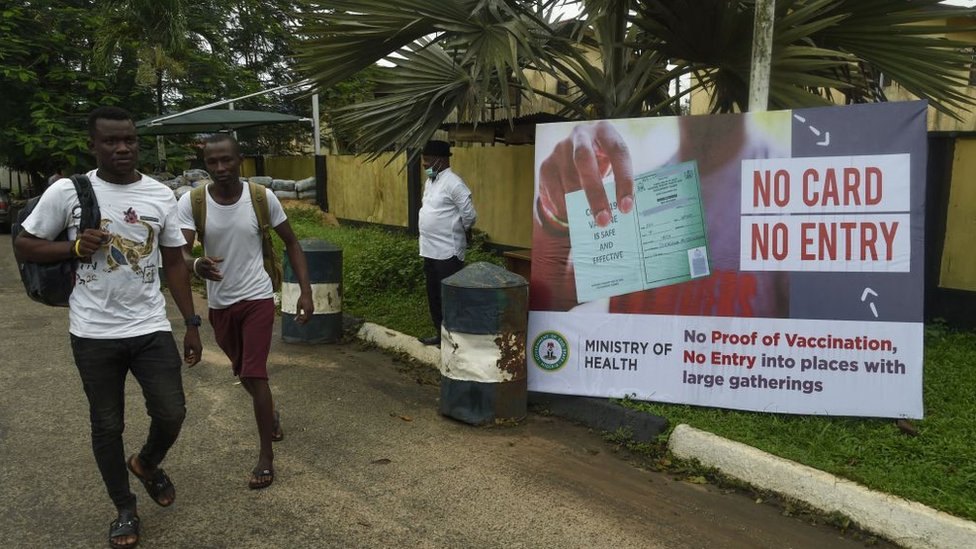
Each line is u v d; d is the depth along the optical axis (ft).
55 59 57.98
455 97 20.67
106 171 10.41
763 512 12.05
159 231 10.85
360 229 45.03
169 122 44.42
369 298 27.30
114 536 10.65
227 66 72.08
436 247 19.93
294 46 19.26
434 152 19.65
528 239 32.37
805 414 14.87
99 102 57.31
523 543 11.01
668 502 12.41
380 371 20.25
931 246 20.79
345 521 11.62
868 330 14.46
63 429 15.46
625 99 20.89
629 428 15.12
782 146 14.93
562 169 16.49
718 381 15.48
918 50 17.53
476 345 15.76
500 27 17.79
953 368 17.28
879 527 11.14
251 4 79.66
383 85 22.21
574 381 16.53
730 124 15.28
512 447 14.82
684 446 13.99
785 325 14.98
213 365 20.53
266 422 13.03
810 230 14.78
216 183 12.87
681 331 15.72
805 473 12.16
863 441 13.55
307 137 88.94
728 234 15.33
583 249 16.40
